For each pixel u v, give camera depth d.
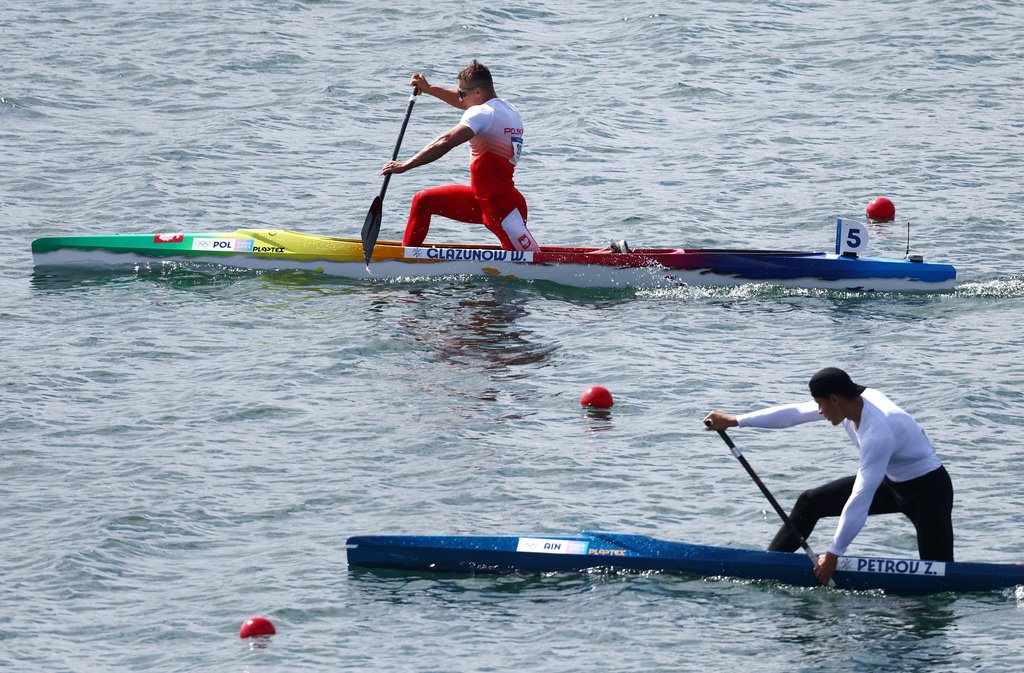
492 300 61.34
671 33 108.94
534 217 74.12
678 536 39.34
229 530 39.97
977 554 37.94
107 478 43.19
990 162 82.69
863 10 116.38
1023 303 61.06
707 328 58.06
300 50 105.88
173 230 72.06
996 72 101.00
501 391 50.72
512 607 35.47
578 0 119.69
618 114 92.38
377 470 44.00
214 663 32.81
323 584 36.62
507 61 103.75
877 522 39.88
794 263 63.25
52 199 76.56
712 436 46.59
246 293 62.25
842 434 46.44
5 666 32.66
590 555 37.06
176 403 49.44
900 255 68.44
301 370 52.56
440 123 91.44
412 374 52.38
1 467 43.97
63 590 36.34
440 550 37.34
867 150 85.06
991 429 46.56
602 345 55.56
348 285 63.44
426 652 33.22
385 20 113.19
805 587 36.16
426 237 71.94
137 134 88.00
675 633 34.00
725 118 91.81
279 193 78.12
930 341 55.97
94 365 53.28
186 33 109.38
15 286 63.41
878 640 33.44
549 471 43.75
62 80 98.19
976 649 32.94
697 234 71.62
